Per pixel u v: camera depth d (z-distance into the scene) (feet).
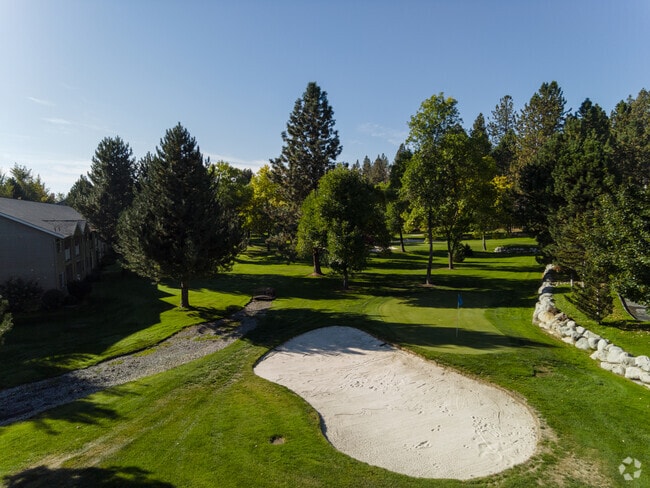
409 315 76.59
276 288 111.14
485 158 141.38
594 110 214.28
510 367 47.93
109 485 29.32
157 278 83.82
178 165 81.00
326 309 84.74
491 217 150.00
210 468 31.17
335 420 39.93
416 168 102.17
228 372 51.96
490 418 38.55
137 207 82.33
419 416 40.09
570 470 29.63
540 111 197.16
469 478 30.22
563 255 74.43
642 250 48.03
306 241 111.04
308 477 30.07
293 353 59.00
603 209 57.41
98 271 143.13
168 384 48.39
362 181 110.52
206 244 81.46
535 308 72.08
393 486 29.25
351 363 54.19
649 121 231.50
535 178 116.57
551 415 37.27
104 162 162.50
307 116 156.15
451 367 49.83
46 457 33.42
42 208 127.24
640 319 61.87
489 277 117.70
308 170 155.53
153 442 35.24
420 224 130.52
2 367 56.13
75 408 42.80
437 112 98.73
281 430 37.11
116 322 80.38
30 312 89.10
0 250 94.22
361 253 100.27
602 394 40.19
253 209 192.95
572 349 53.47
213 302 94.22
